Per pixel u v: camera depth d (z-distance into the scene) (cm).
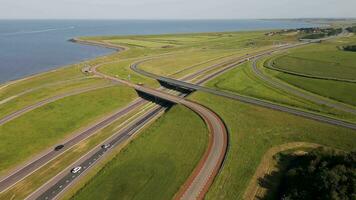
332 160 6500
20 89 13638
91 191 6838
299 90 13638
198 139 8612
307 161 6888
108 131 10269
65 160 8519
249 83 14738
